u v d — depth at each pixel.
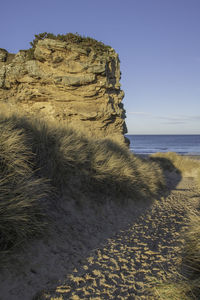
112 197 5.48
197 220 3.65
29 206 3.17
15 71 10.62
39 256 2.82
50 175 4.37
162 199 7.37
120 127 12.35
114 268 2.94
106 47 11.62
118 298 2.31
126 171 6.24
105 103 11.25
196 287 2.28
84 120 10.89
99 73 10.69
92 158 5.64
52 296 2.30
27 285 2.37
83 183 5.01
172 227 4.70
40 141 4.83
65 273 2.74
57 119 10.53
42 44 9.95
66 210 4.11
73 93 10.72
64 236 3.46
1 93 10.81
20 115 5.75
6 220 2.64
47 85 10.69
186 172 14.98
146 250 3.51
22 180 3.39
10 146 3.70
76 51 10.26
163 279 2.62
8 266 2.44
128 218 5.12
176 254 3.32
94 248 3.52
